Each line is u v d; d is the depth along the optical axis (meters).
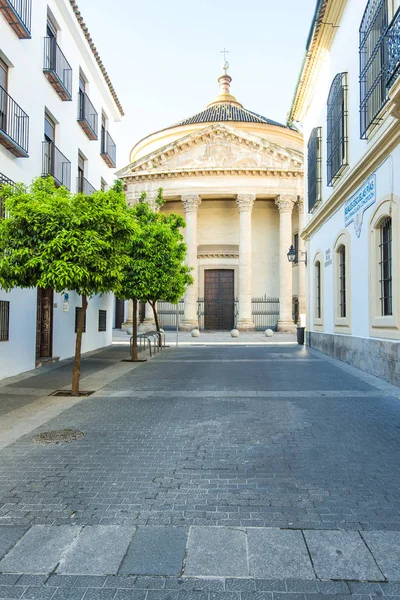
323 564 3.03
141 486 4.32
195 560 3.09
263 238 39.53
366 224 11.32
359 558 3.09
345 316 14.12
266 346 21.50
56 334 14.73
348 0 12.51
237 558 3.11
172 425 6.50
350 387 9.37
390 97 7.27
